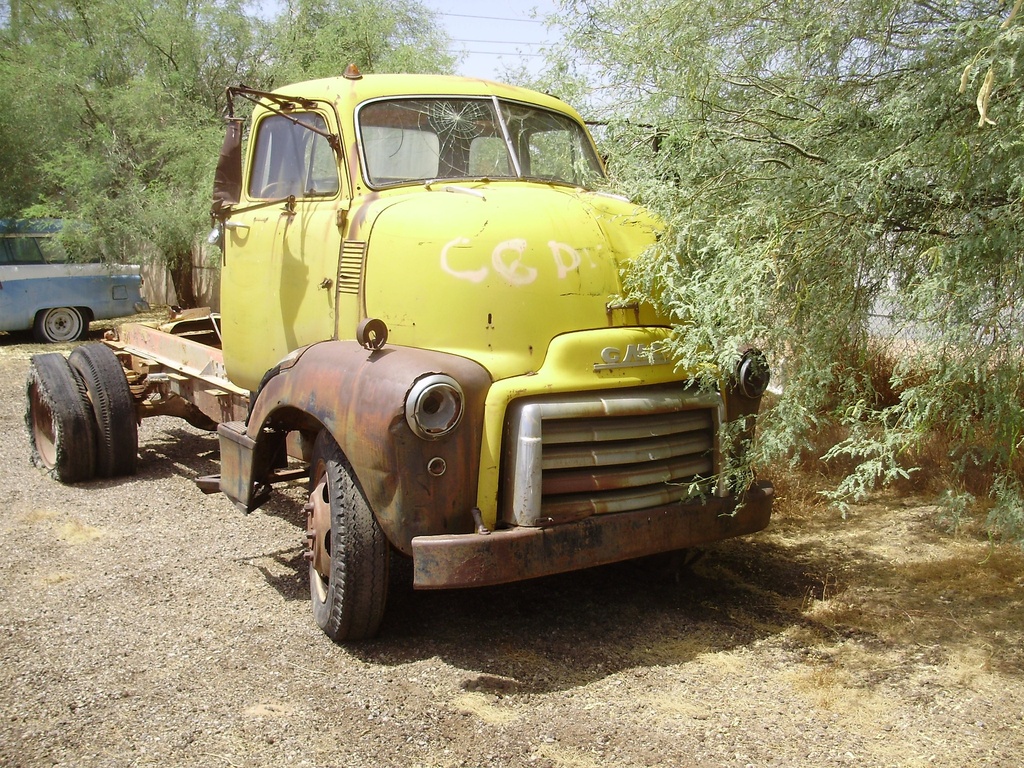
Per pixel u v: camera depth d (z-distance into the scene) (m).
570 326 3.93
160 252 16.64
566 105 5.29
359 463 3.72
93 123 17.73
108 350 7.05
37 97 16.44
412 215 4.09
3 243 14.52
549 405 3.76
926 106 3.64
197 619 4.37
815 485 6.20
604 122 4.92
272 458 4.67
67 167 15.84
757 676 3.83
